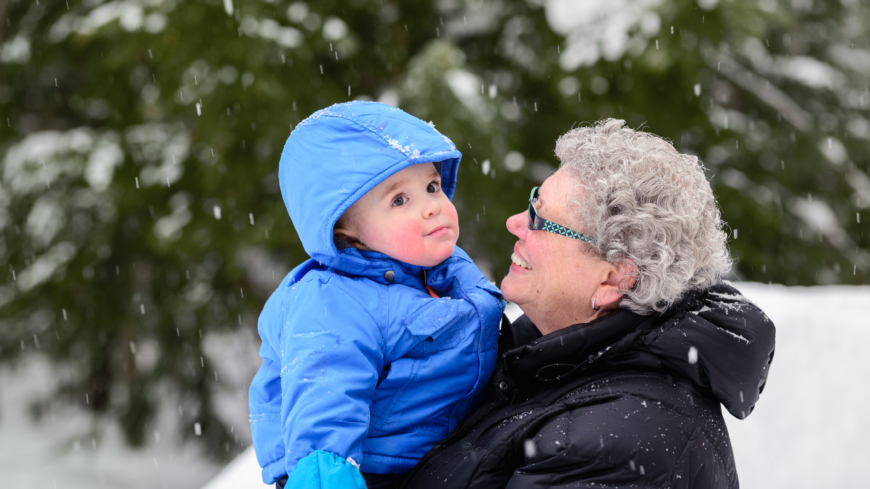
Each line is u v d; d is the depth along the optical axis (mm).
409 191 1397
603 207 1305
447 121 4809
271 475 1439
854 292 3387
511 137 5461
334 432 1205
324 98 5344
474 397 1422
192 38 5074
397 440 1351
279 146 5059
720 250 1354
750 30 5008
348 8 5898
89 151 5949
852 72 6680
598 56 5496
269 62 5133
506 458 1245
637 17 5445
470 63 6262
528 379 1318
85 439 6973
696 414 1210
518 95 6031
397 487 1368
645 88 5293
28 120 7078
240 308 6020
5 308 6016
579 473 1139
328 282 1375
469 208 5035
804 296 3264
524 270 1464
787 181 5980
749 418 2627
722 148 5758
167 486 6840
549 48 5949
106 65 5250
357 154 1346
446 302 1385
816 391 2654
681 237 1272
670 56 5059
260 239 5203
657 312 1283
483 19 6457
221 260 5887
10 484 6855
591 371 1304
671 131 5379
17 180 6094
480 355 1396
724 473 1229
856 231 6270
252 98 4965
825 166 6105
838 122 6430
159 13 5309
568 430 1177
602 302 1342
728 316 1229
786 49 6352
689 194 1315
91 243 5988
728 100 6363
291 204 1427
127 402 6637
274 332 1448
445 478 1264
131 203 5656
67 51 6289
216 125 4965
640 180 1304
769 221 5656
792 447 2545
